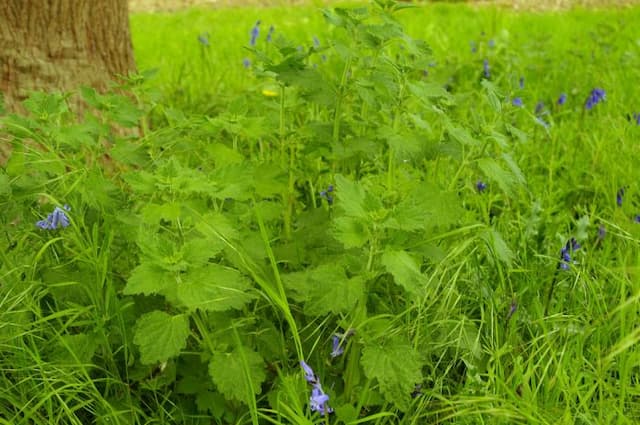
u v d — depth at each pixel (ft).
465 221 10.74
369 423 7.67
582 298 9.16
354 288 6.82
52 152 8.30
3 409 7.33
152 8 41.70
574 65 19.29
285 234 9.44
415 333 8.17
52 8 13.01
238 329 7.69
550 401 7.50
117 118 9.15
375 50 8.95
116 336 7.84
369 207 6.68
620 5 35.88
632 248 9.96
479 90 17.54
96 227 7.89
